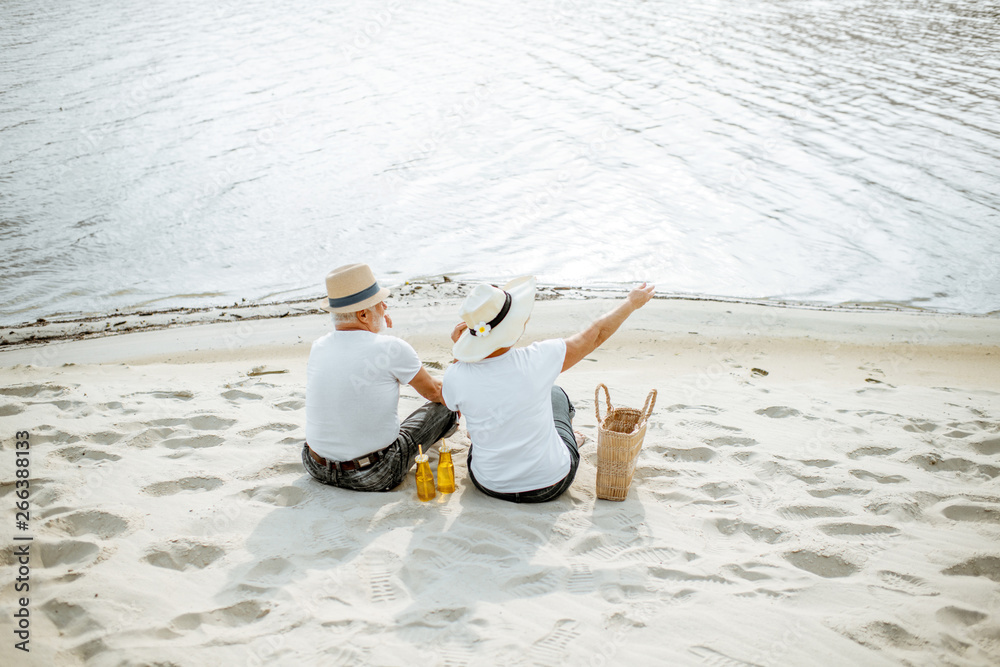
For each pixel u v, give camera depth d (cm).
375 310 373
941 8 2677
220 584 304
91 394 517
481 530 344
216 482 392
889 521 357
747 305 848
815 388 586
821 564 324
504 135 1539
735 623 280
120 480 391
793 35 2348
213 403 504
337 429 367
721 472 411
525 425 353
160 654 262
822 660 261
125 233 1071
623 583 305
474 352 344
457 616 284
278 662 259
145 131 1537
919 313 835
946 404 544
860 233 1061
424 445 402
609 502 377
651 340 743
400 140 1510
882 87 1761
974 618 286
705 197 1207
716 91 1795
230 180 1284
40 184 1242
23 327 780
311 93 1838
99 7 2847
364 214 1150
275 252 1021
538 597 296
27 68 2008
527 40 2402
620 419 398
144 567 315
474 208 1179
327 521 352
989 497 377
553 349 354
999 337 757
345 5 2950
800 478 403
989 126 1471
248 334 754
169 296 887
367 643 268
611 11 2836
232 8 2878
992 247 1005
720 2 2959
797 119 1579
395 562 318
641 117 1630
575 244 1047
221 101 1759
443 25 2650
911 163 1310
